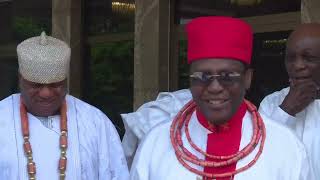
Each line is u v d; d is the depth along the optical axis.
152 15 5.17
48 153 2.41
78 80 6.09
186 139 2.08
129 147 2.91
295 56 2.44
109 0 5.88
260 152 1.98
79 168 2.43
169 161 2.05
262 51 4.68
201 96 1.96
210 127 2.04
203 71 1.93
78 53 6.07
